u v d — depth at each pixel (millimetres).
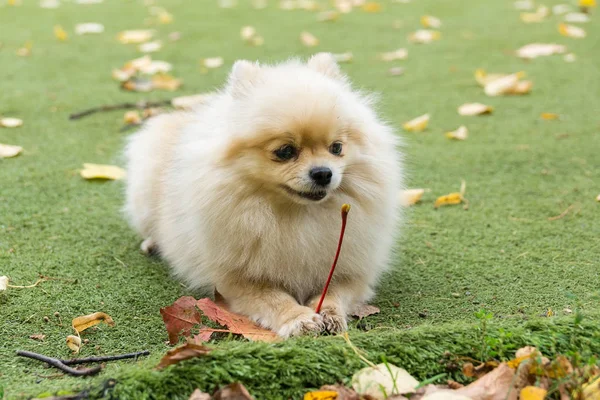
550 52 2330
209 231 1187
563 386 1021
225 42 2541
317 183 1138
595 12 2889
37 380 1052
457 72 2186
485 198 1491
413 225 1411
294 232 1182
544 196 1488
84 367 1078
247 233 1175
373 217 1206
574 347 1071
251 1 3334
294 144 1150
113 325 1155
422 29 2709
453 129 1770
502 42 2490
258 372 1027
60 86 2070
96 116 1845
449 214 1443
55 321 1163
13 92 2006
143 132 1417
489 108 1835
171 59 2344
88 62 2322
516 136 1726
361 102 1242
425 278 1268
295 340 1075
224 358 1035
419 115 1844
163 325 1161
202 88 2035
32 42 2561
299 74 1196
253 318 1180
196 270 1238
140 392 1002
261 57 2311
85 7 3213
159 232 1321
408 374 1045
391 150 1239
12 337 1131
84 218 1435
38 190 1519
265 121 1147
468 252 1327
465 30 2680
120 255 1336
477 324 1098
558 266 1278
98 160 1640
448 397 1001
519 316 1153
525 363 1032
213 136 1188
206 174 1179
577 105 1877
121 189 1536
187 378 1017
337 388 1025
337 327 1132
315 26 2775
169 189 1279
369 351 1062
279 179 1150
